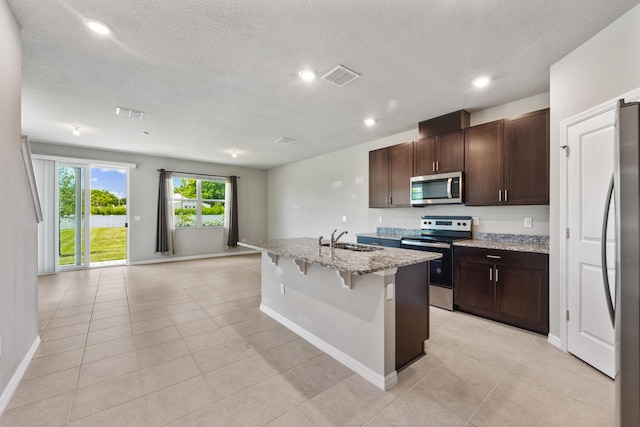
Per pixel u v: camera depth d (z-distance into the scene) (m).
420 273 2.26
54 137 4.70
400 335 2.07
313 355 2.33
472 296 3.11
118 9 1.77
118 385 1.91
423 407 1.70
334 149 5.64
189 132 4.44
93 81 2.73
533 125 2.82
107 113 3.59
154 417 1.61
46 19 1.85
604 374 2.00
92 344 2.49
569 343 2.30
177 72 2.56
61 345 2.46
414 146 3.93
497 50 2.22
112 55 2.29
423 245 3.55
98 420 1.59
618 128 1.02
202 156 6.34
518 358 2.24
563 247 2.34
